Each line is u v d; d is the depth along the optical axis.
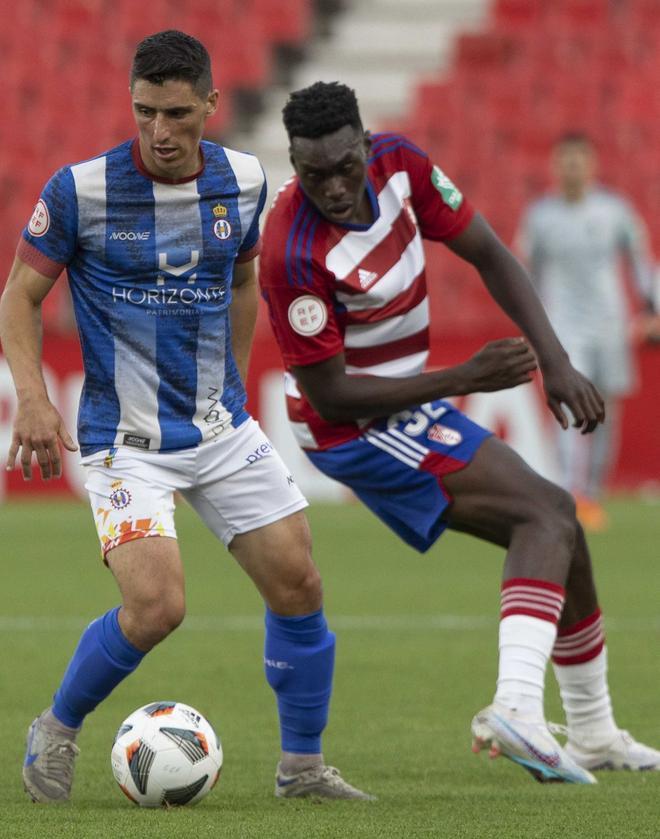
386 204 17.91
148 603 15.07
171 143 14.69
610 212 43.75
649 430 55.53
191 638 28.44
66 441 14.97
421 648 27.06
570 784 16.69
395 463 18.12
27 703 21.92
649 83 69.62
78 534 47.16
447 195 18.33
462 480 17.81
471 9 78.75
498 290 18.50
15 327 15.23
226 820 14.28
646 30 72.19
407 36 77.56
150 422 15.53
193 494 16.09
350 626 29.64
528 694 16.62
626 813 14.68
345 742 19.36
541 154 67.94
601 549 41.78
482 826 13.96
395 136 18.27
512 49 72.50
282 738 16.20
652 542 43.38
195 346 15.62
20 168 67.94
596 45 71.62
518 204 66.00
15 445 14.89
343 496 57.53
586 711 18.20
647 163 66.62
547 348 17.97
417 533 18.42
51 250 15.28
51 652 26.56
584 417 17.77
